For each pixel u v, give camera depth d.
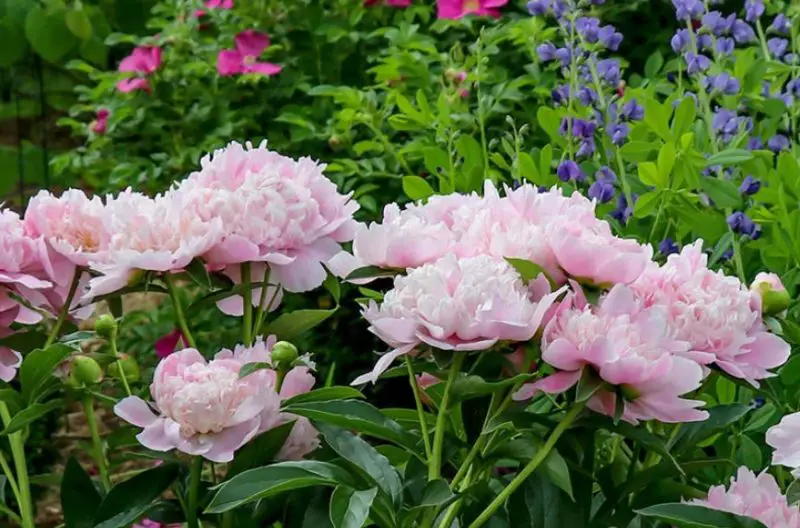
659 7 3.46
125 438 1.34
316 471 1.09
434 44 3.26
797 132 2.39
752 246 2.04
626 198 2.03
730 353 1.14
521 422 1.13
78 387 1.29
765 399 1.75
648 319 1.04
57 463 3.09
